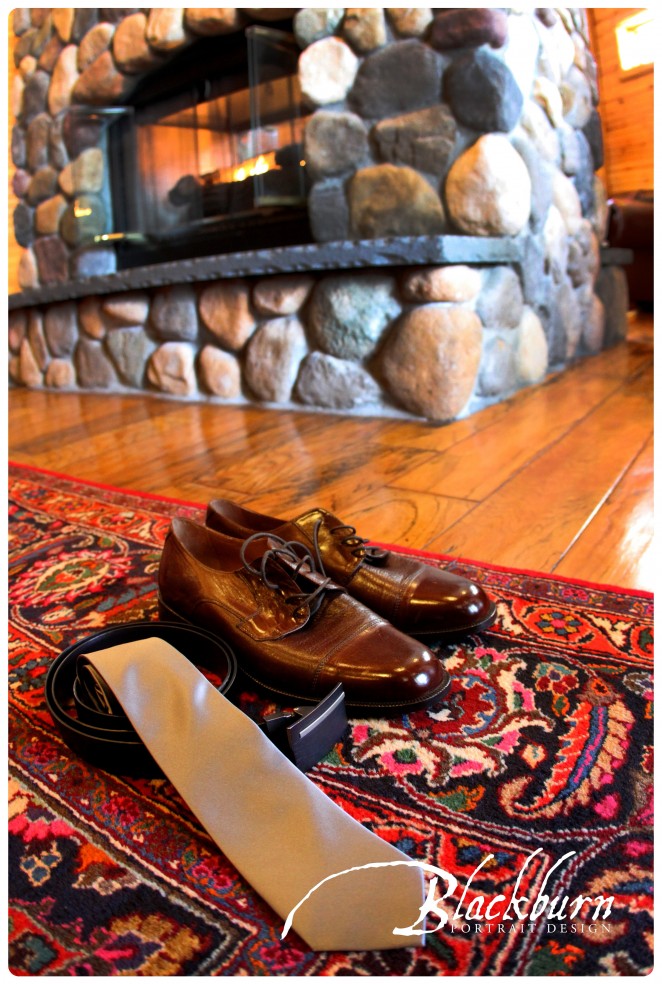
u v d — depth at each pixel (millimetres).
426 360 1958
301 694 709
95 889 513
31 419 2568
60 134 3236
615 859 518
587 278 2955
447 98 1953
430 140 1982
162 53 2641
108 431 2234
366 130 2098
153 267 2576
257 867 502
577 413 1978
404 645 708
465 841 541
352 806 582
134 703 624
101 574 1114
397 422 2020
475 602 814
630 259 3418
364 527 1215
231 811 541
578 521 1185
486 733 667
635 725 667
